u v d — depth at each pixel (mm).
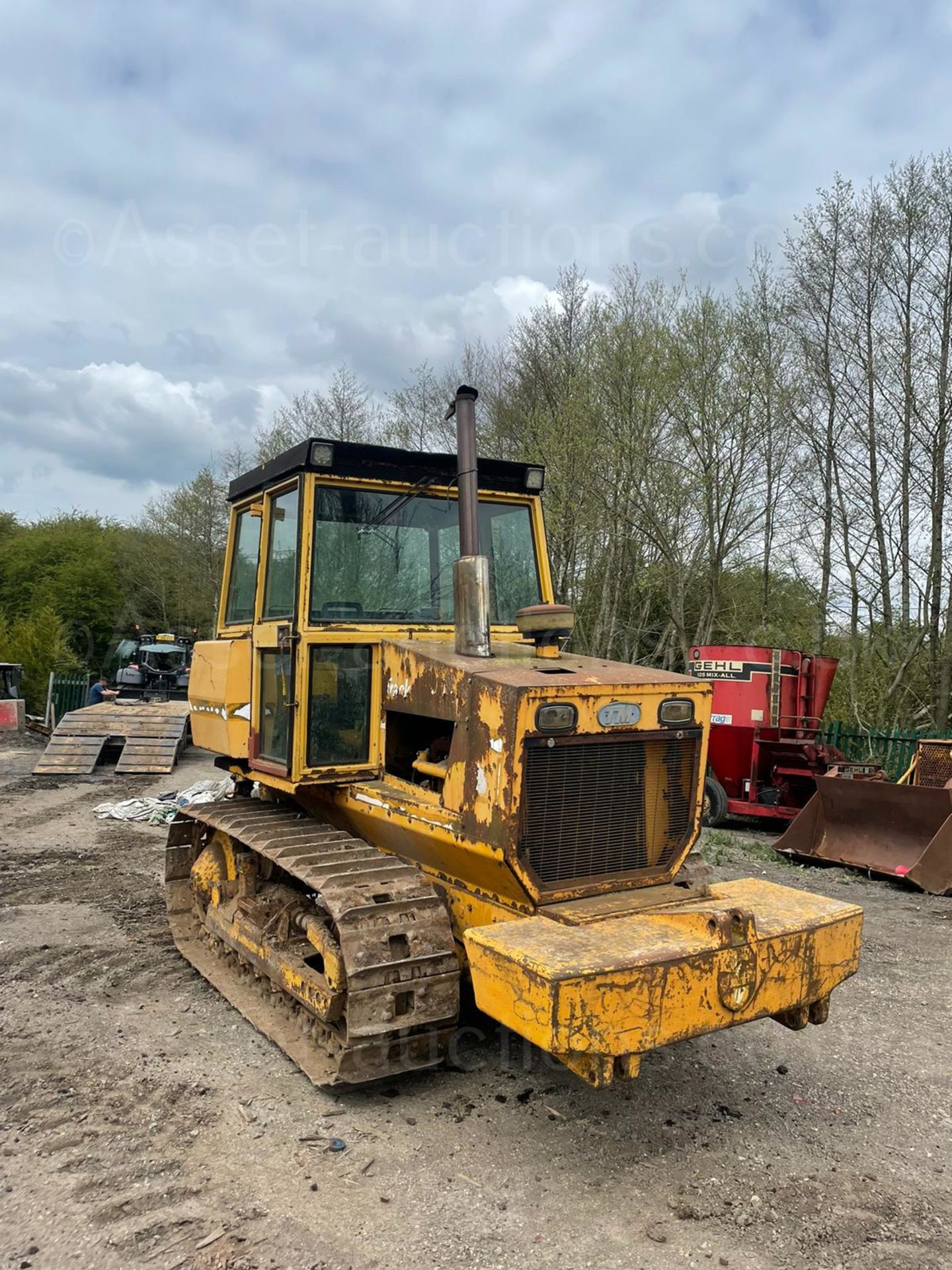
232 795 5785
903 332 14562
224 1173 3107
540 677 3363
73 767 12875
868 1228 2877
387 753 4164
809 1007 3420
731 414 15633
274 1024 4164
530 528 4914
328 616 4207
